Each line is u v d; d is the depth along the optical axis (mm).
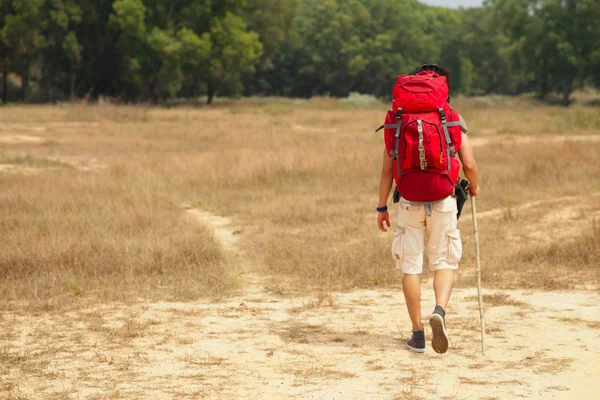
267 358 9672
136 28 129125
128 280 14172
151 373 9047
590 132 64688
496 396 8188
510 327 11141
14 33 123750
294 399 8109
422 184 9445
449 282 9859
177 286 13867
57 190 26016
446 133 9367
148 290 13703
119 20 128250
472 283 14266
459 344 10289
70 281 13742
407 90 9438
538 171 31266
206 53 132250
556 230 19641
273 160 33188
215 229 20891
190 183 29391
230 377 8891
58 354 9867
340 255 16203
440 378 8828
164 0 132500
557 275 14805
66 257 15695
